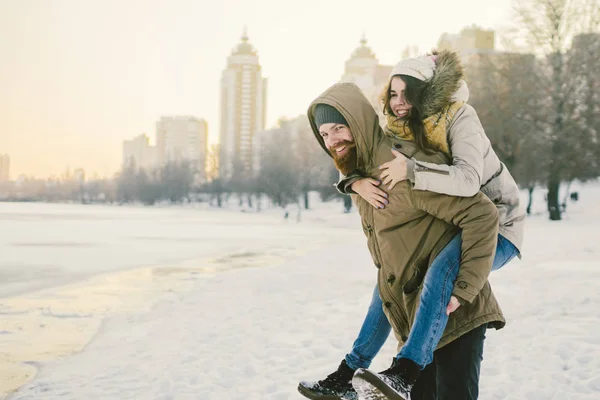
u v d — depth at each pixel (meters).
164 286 11.00
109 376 4.62
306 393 2.44
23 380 4.66
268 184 85.50
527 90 36.56
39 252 19.19
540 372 4.09
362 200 2.35
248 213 81.19
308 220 57.22
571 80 36.00
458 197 2.12
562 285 8.25
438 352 2.21
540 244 16.94
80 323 7.32
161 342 5.86
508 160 38.28
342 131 2.24
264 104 198.88
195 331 6.30
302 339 5.69
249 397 3.89
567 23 36.38
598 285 8.10
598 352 4.50
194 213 80.44
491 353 4.70
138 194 142.00
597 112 35.47
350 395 2.42
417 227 2.21
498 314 2.22
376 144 2.22
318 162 76.56
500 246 2.33
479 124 2.24
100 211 87.00
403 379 1.95
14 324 7.25
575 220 37.16
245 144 189.50
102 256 17.84
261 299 8.38
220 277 11.63
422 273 2.21
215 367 4.72
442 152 2.21
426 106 2.17
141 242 24.23
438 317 2.05
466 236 2.12
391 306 2.34
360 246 19.81
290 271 12.10
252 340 5.70
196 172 132.25
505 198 2.34
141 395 4.04
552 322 5.71
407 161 2.12
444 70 2.16
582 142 35.34
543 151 35.78
